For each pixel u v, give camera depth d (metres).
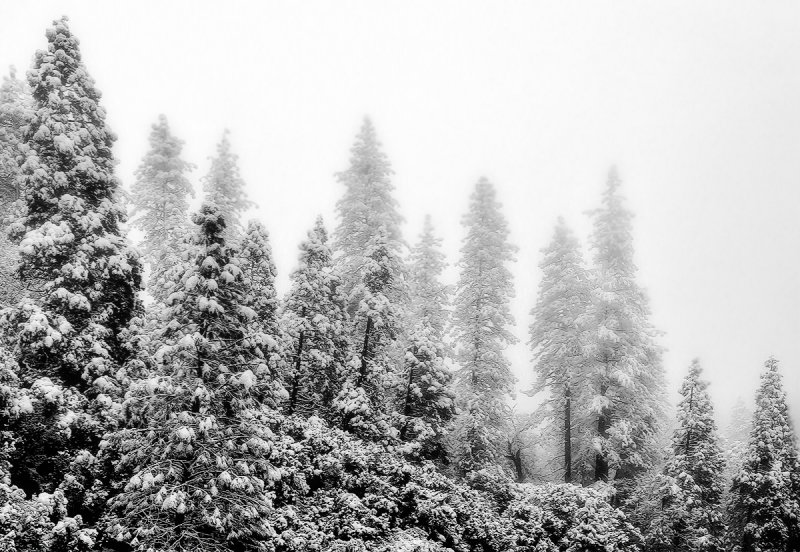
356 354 23.89
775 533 22.75
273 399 19.12
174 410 12.77
